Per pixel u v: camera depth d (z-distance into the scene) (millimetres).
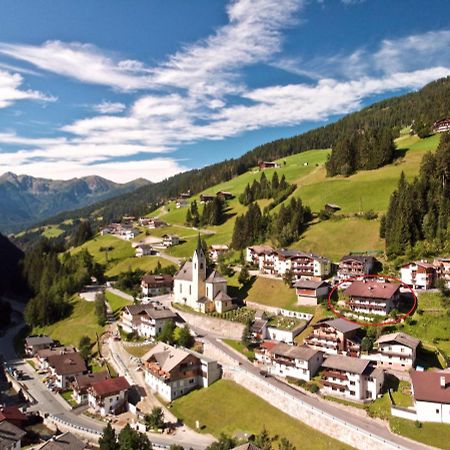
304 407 92688
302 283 142000
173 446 86312
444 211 150875
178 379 115000
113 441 88938
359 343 109625
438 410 82562
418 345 105938
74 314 191375
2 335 196375
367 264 145625
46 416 115875
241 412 101312
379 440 78562
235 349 126625
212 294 153125
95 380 127375
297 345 119375
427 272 127188
